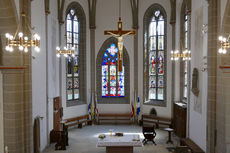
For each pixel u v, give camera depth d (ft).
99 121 68.74
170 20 61.98
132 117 67.36
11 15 34.27
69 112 63.82
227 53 34.22
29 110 37.81
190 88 49.67
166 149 47.03
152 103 66.54
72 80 66.95
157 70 66.80
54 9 55.57
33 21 40.60
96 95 69.51
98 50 69.87
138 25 68.03
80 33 68.74
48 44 50.14
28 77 37.47
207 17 39.65
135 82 68.85
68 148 47.91
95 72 70.08
